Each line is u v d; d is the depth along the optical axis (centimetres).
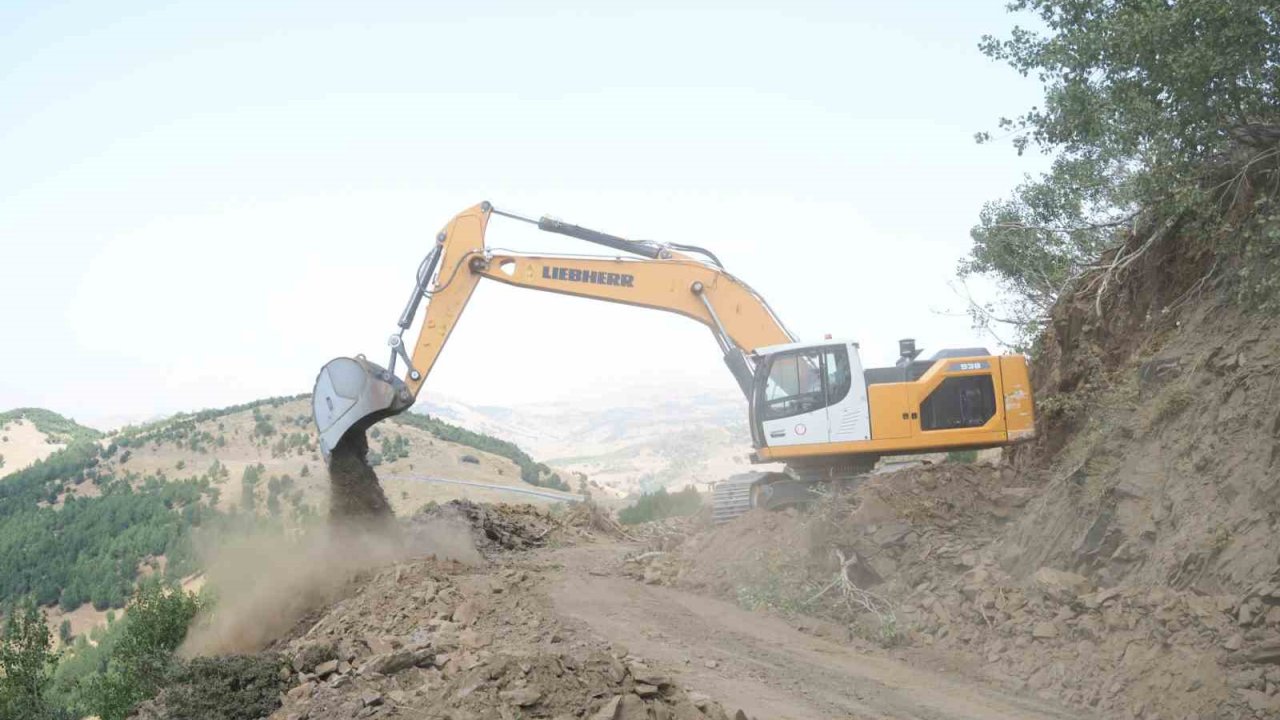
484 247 1905
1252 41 1151
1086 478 1155
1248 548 891
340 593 1638
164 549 8744
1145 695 869
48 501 11012
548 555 2000
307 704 983
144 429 13162
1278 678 793
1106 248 1686
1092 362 1448
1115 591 996
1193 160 1280
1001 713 904
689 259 1942
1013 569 1173
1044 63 1337
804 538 1419
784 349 1711
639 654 1106
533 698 821
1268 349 1041
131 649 1689
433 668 1024
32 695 1786
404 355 1853
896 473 1492
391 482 10025
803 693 967
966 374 1638
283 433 12325
